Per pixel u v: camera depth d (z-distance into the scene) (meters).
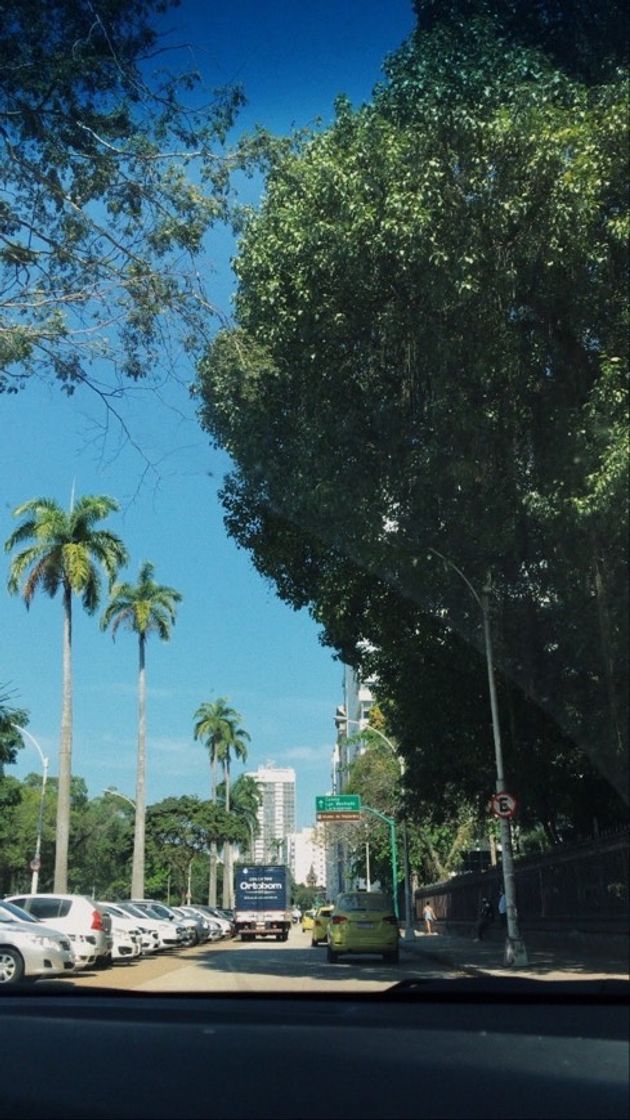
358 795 42.06
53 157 7.95
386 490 6.55
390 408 6.72
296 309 7.46
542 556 4.85
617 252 6.00
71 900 16.55
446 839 14.48
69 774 34.91
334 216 7.43
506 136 6.69
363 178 7.34
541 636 4.42
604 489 4.62
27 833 65.44
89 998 3.67
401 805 15.75
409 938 6.63
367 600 10.70
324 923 10.34
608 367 5.38
